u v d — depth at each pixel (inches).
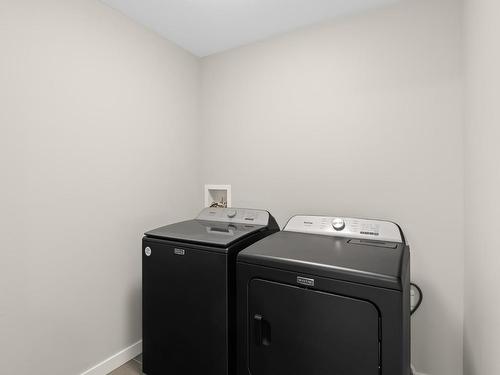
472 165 51.6
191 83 94.5
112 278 69.4
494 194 37.3
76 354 61.7
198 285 57.0
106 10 67.2
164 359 61.5
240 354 51.7
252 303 50.1
